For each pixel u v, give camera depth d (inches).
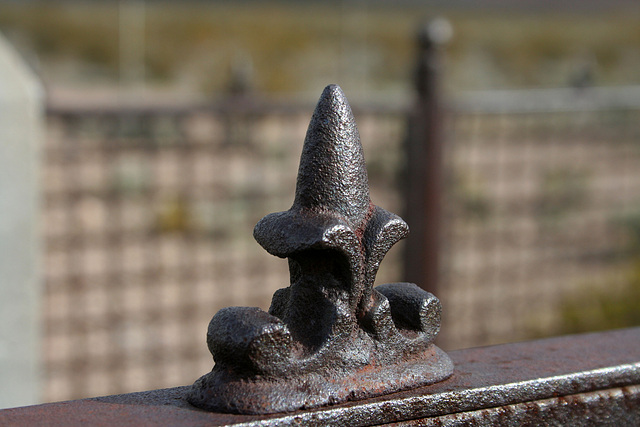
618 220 255.1
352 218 42.3
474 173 267.3
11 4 529.7
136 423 38.4
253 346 39.3
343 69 537.0
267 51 543.5
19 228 101.7
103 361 165.3
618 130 316.8
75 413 39.9
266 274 206.5
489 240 232.2
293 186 255.4
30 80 103.0
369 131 250.1
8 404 102.3
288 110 159.5
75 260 192.9
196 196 236.2
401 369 43.2
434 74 156.9
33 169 102.3
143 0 573.6
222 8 612.4
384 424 41.4
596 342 54.1
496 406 44.9
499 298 205.8
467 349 52.1
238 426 38.2
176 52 513.3
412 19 657.6
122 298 186.4
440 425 43.1
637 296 192.7
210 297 192.1
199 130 230.8
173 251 210.2
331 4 653.9
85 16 527.5
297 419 39.0
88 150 213.3
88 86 433.7
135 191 226.8
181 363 169.6
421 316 44.7
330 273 42.2
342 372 41.4
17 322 102.4
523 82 557.6
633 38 673.6
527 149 292.8
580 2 784.9
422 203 158.6
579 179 283.0
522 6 751.1
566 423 47.2
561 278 214.1
